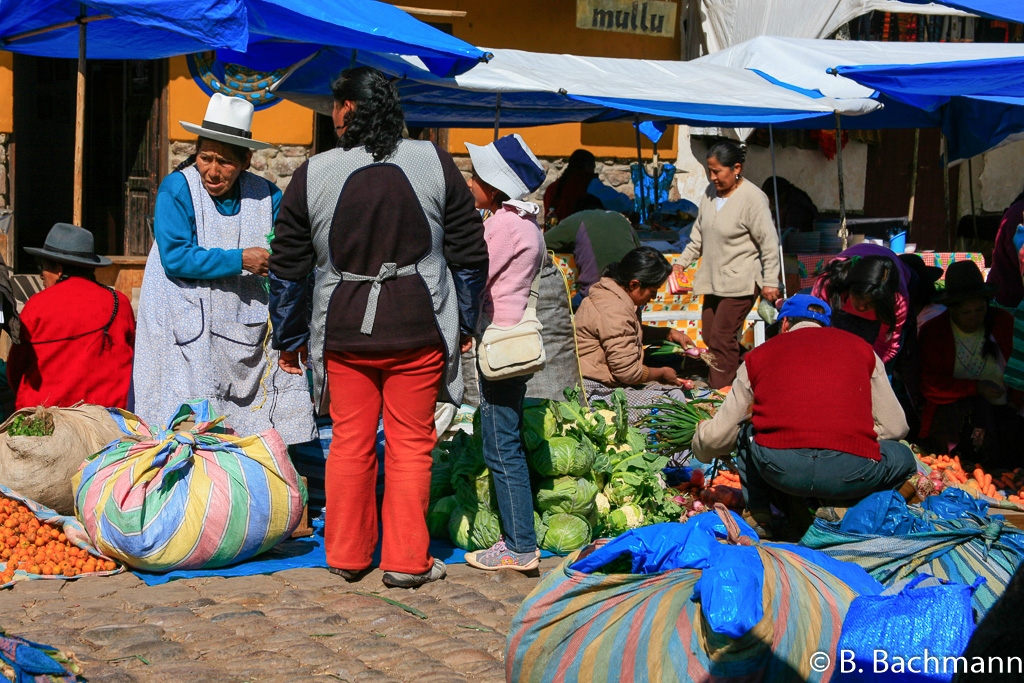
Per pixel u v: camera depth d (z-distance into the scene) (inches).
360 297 144.8
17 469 163.0
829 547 119.3
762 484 176.4
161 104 382.3
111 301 191.2
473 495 173.9
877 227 354.3
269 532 157.6
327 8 199.2
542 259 160.2
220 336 172.9
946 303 244.8
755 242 300.8
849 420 159.2
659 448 214.1
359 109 145.0
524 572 159.6
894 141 498.3
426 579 152.9
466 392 227.9
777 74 332.8
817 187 483.5
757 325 317.1
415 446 151.3
